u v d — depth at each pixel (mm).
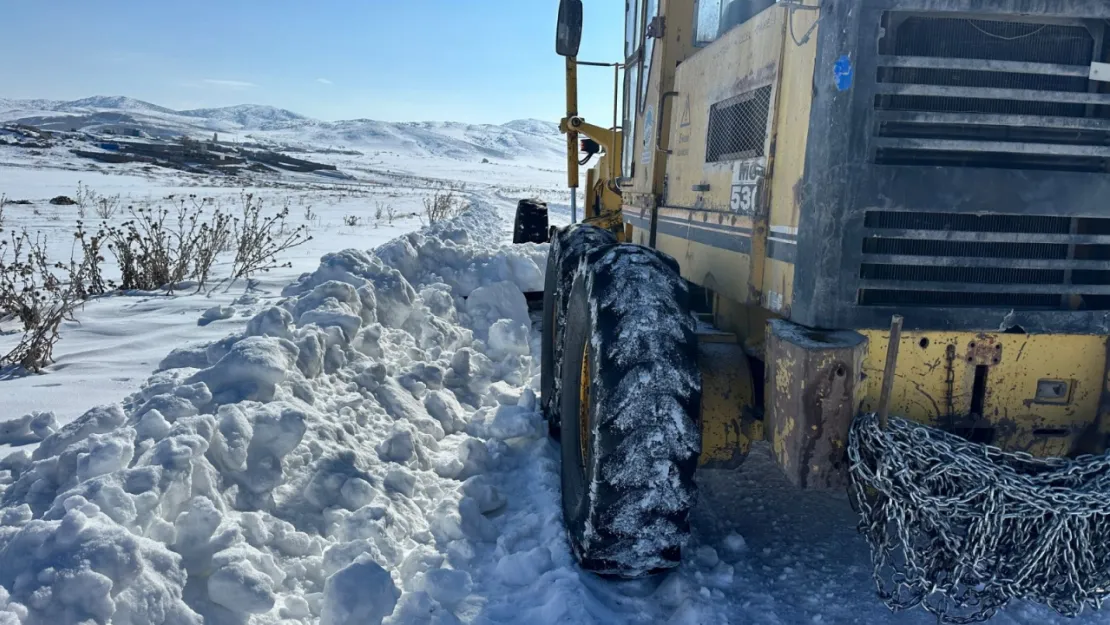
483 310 7285
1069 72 2713
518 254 8367
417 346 5957
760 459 4559
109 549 2533
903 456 2666
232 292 8594
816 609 3113
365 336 5242
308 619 2877
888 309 2775
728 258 3566
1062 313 2830
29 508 2988
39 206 20625
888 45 2678
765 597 3186
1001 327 2811
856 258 2730
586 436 3344
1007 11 2643
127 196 26234
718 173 3713
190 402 3605
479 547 3453
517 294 7438
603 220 6898
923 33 2717
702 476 4344
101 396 4895
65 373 5457
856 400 2686
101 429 3543
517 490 4066
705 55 3949
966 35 2729
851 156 2670
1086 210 2795
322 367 4488
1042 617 3068
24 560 2535
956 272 2834
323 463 3660
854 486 2713
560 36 5812
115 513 2752
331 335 4781
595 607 2984
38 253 9219
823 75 2709
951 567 2758
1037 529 2691
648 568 3088
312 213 22578
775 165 3104
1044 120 2705
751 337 3566
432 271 8078
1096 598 2812
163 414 3490
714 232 3750
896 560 3480
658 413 2928
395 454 4031
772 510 3965
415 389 4910
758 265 3230
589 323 3094
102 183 33125
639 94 5242
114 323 6883
